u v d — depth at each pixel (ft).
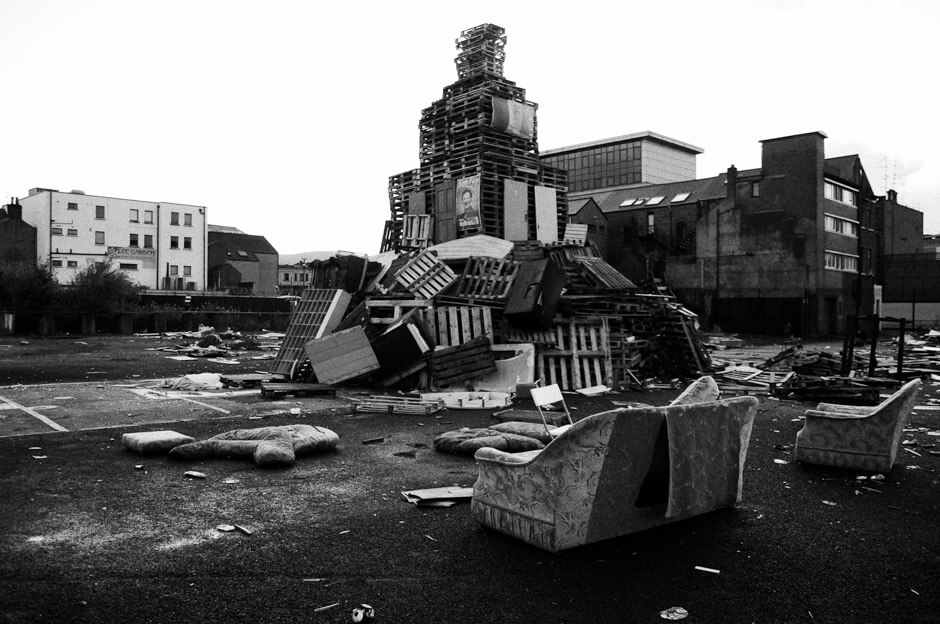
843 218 139.23
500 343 47.80
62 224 192.24
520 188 68.90
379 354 44.55
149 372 55.67
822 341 112.98
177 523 17.33
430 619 12.16
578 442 15.17
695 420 17.17
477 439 25.46
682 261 143.13
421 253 50.70
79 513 17.94
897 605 13.12
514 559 15.15
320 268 55.31
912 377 54.54
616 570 14.61
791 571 14.74
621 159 194.90
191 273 217.97
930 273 150.00
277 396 41.22
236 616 12.15
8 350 75.92
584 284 55.11
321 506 19.04
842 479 23.04
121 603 12.56
